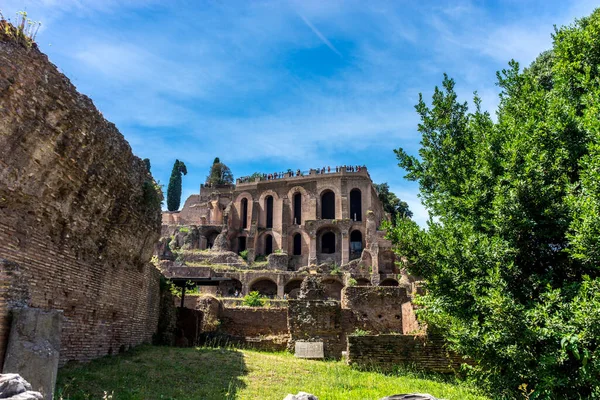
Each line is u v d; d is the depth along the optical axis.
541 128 12.77
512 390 12.01
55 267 12.12
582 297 10.52
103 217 14.65
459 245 13.26
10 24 10.02
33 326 9.12
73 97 11.92
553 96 14.62
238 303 37.16
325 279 58.06
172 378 13.64
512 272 12.34
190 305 29.62
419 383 14.45
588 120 11.48
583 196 11.05
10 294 9.18
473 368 13.66
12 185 10.20
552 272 12.39
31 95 10.37
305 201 80.06
